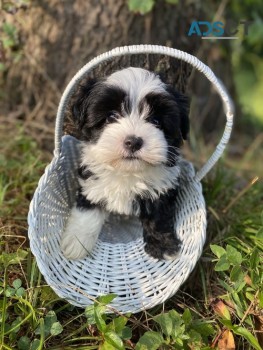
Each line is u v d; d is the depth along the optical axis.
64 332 0.33
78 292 0.34
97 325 0.30
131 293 0.35
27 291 0.33
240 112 0.72
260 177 0.55
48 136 0.51
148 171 0.36
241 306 0.33
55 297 0.33
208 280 0.37
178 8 0.50
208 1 0.58
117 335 0.29
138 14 0.49
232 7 0.63
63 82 0.51
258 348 0.30
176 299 0.36
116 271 0.37
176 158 0.36
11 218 0.40
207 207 0.43
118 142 0.33
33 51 0.51
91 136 0.36
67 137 0.39
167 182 0.37
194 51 0.53
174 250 0.37
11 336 0.31
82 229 0.37
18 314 0.32
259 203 0.46
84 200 0.38
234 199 0.44
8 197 0.43
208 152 0.59
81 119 0.36
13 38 0.49
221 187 0.46
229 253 0.33
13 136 0.51
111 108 0.35
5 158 0.47
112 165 0.34
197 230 0.36
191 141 0.58
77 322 0.34
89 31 0.49
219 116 0.64
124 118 0.34
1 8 0.46
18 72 0.52
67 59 0.51
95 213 0.37
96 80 0.36
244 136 0.72
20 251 0.35
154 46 0.32
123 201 0.38
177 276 0.34
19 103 0.54
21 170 0.46
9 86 0.53
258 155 0.66
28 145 0.49
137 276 0.36
